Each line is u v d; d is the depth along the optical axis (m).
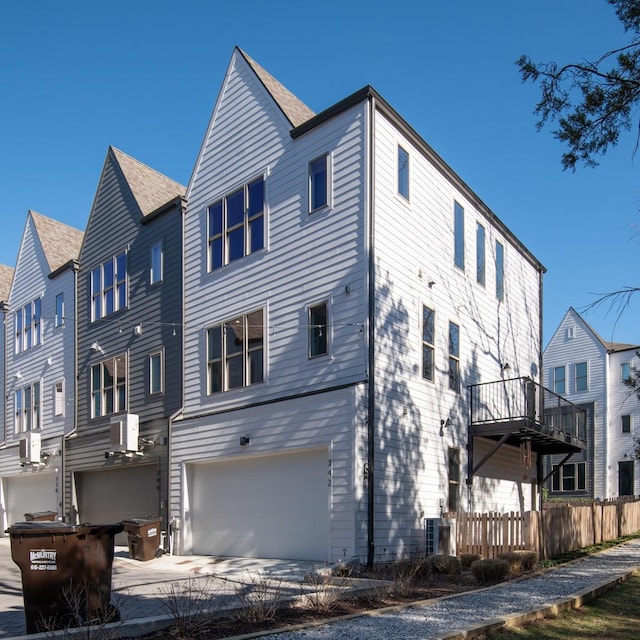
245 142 17.55
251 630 7.43
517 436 18.00
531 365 22.48
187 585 10.84
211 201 18.42
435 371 16.17
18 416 27.25
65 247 27.83
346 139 14.88
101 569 7.49
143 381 19.94
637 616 8.93
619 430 34.78
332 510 13.39
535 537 14.77
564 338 37.88
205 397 17.53
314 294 15.00
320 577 11.12
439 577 12.31
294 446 14.52
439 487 15.69
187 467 17.53
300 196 15.77
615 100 10.70
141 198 21.77
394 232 14.96
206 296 18.08
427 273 16.27
